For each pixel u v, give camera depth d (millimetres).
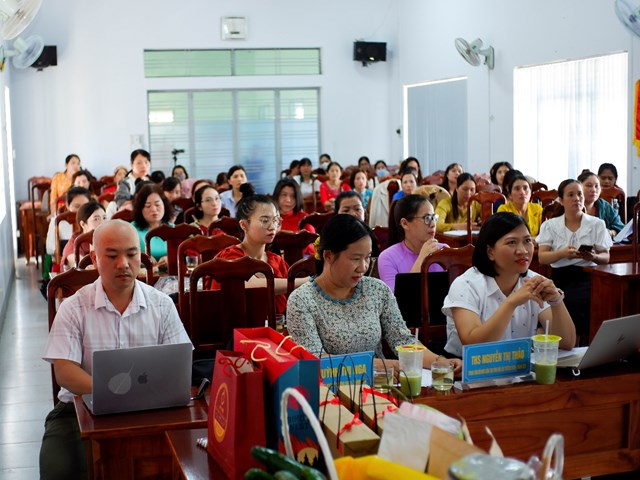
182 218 6742
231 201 7543
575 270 4840
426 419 1530
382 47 12695
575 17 8336
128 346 2568
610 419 2418
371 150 13078
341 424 1722
